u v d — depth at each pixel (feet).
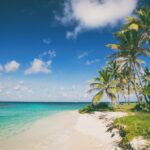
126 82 135.95
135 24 116.98
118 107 147.33
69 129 74.69
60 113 158.10
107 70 150.10
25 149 48.49
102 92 144.36
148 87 124.57
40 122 97.55
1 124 90.79
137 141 45.16
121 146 47.78
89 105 159.22
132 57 129.39
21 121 102.32
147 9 120.26
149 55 124.47
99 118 95.25
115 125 66.39
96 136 61.05
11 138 59.77
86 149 48.47
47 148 49.26
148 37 120.98
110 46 128.16
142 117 74.90
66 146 51.19
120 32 125.49
